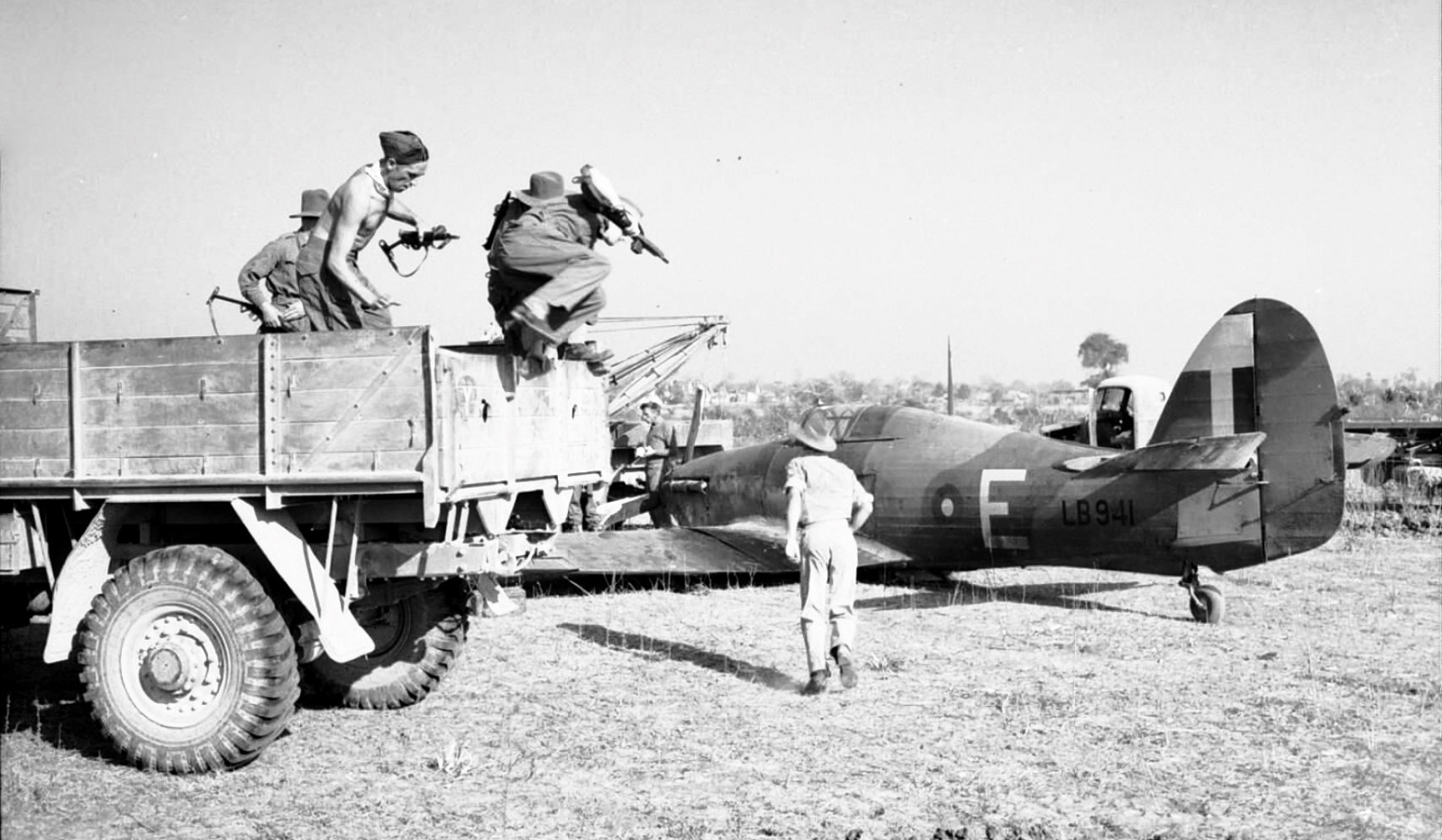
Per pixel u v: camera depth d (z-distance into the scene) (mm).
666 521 15016
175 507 6969
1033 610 10914
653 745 6680
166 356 6512
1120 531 10570
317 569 6578
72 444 6621
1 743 6867
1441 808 5555
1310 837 5203
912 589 12305
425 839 5293
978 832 5262
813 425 8086
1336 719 7039
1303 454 10055
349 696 7688
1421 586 12102
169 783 6148
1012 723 7035
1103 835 5242
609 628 10156
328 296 7438
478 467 6504
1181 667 8469
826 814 5539
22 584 7422
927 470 11742
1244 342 10336
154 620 6430
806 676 8328
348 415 6273
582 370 8008
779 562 11688
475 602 8117
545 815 5586
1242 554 10156
